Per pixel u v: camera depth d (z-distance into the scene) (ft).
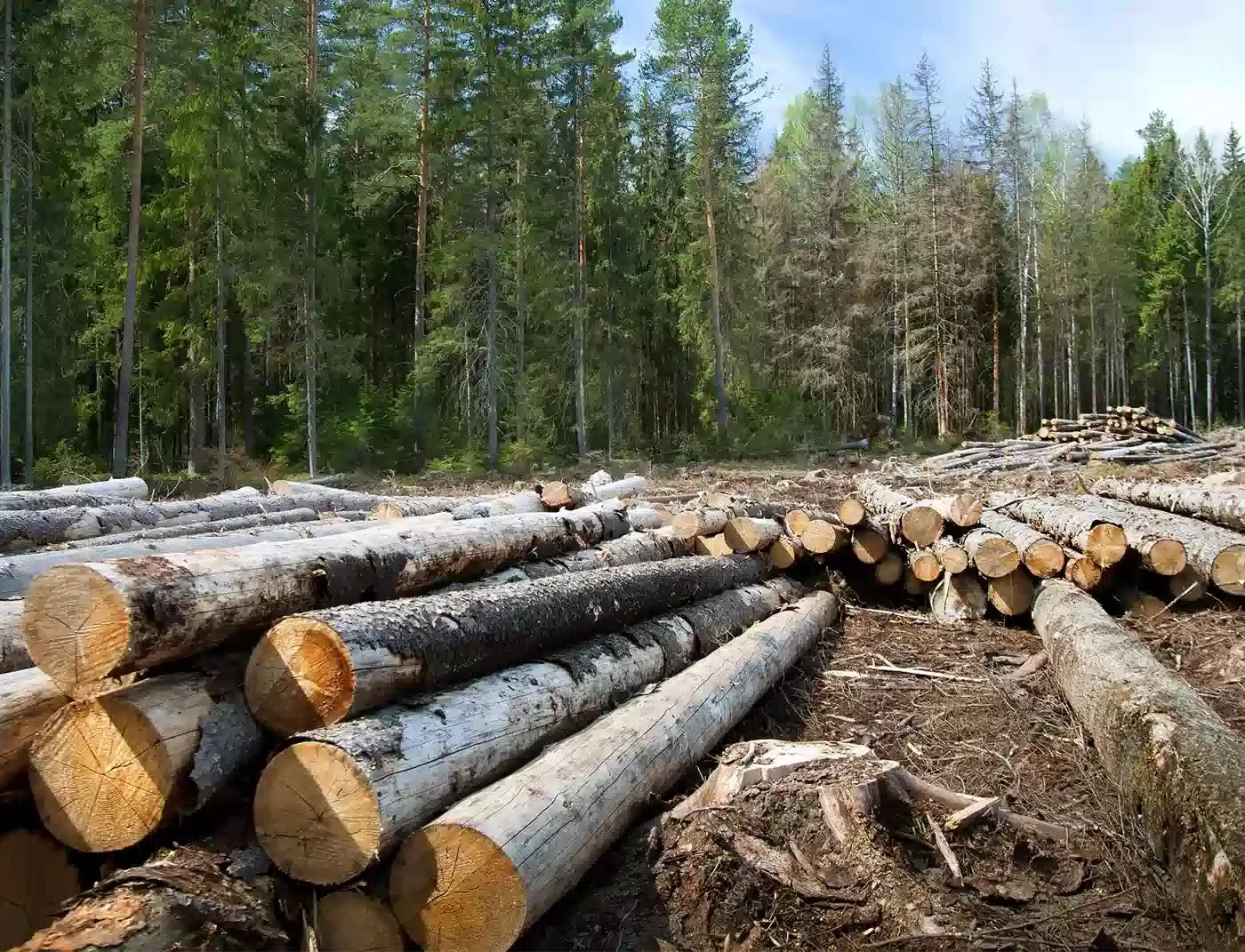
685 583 20.33
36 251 67.41
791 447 96.53
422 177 88.58
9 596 16.42
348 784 9.16
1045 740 16.30
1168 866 11.66
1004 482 60.29
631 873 11.50
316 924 9.23
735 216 98.32
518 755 11.89
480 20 79.36
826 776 12.26
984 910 10.94
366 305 102.47
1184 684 14.94
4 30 58.34
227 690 10.23
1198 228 145.18
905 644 22.77
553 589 15.17
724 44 92.12
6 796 9.67
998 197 124.16
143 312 75.66
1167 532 24.48
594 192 92.94
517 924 9.16
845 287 115.24
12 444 72.33
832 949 10.26
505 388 87.97
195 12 66.39
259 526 25.26
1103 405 155.12
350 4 84.64
